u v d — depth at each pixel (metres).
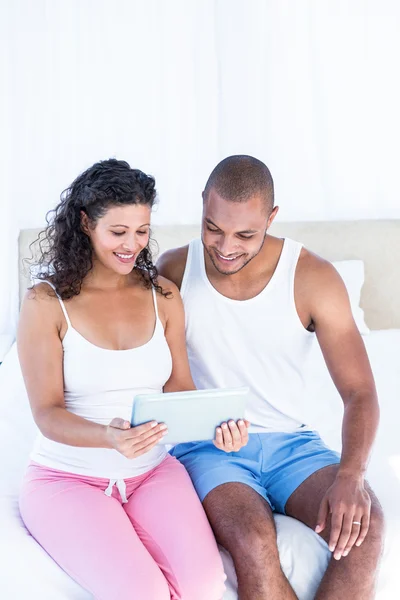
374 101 2.92
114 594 1.26
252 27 2.79
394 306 3.03
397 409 2.16
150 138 2.82
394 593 1.45
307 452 1.58
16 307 2.81
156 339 1.56
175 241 2.86
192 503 1.43
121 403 1.51
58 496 1.41
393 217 3.04
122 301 1.57
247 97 2.83
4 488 1.60
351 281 2.86
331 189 2.99
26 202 2.79
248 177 1.55
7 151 2.72
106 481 1.45
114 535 1.33
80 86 2.74
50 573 1.34
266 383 1.67
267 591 1.32
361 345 1.63
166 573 1.35
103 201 1.47
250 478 1.52
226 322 1.66
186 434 1.40
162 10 2.74
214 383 1.68
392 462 1.79
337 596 1.35
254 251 1.59
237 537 1.35
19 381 2.24
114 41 2.73
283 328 1.65
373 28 2.87
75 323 1.52
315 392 2.25
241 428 1.41
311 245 2.95
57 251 1.55
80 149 2.78
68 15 2.69
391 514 1.53
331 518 1.41
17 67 2.68
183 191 2.89
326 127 2.92
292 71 2.86
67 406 1.52
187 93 2.81
